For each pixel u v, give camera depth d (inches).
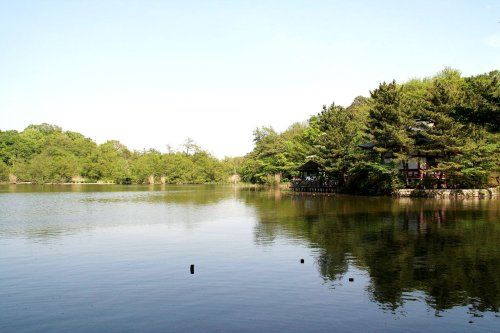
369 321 420.2
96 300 486.9
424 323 416.2
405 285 535.8
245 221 1170.0
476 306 461.1
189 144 5890.8
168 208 1631.4
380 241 824.3
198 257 703.1
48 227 1077.1
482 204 1579.7
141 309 455.5
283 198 2159.2
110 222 1179.9
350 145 2284.7
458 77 3132.4
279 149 3870.6
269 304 468.8
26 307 465.4
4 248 793.6
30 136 5905.5
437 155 2028.8
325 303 471.8
